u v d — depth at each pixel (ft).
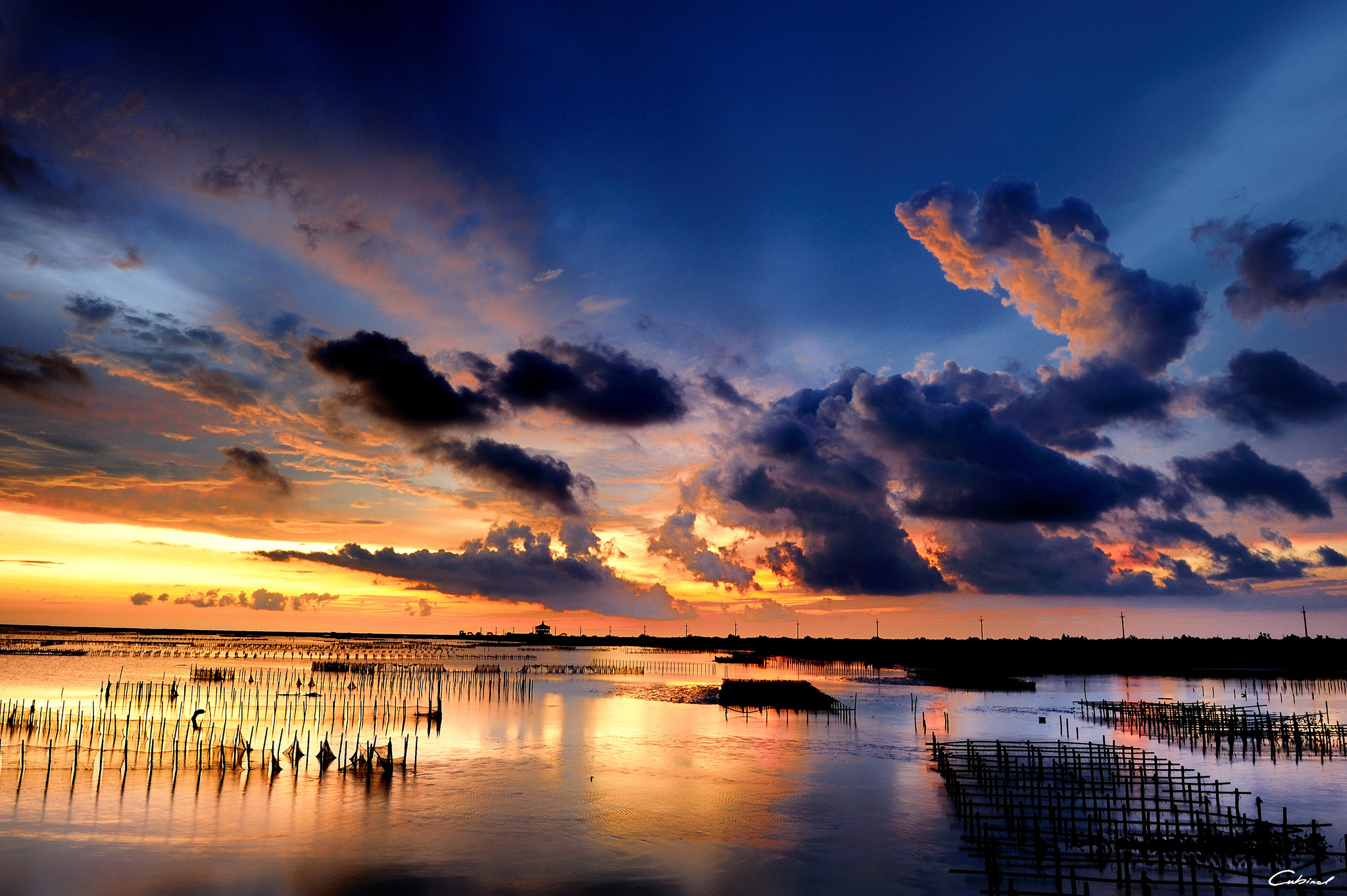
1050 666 608.60
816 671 581.12
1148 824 121.70
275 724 246.68
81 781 158.51
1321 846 118.01
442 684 413.39
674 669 609.01
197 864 109.70
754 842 124.26
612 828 131.23
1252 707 333.62
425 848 118.62
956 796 149.69
